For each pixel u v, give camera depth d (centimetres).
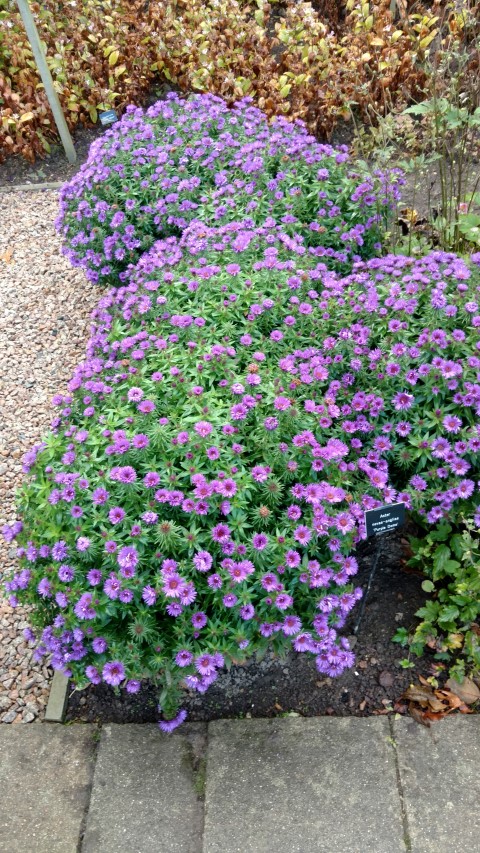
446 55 396
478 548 298
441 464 287
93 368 311
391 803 251
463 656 291
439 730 269
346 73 533
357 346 301
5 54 597
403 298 310
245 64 579
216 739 272
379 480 269
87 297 478
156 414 277
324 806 252
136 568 244
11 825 254
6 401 418
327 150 401
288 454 267
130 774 265
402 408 284
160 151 412
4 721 287
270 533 255
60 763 271
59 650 254
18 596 274
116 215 391
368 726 272
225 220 372
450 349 294
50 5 634
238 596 240
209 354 291
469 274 309
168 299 327
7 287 490
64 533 256
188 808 255
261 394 278
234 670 292
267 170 400
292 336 310
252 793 256
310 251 356
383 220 396
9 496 369
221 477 251
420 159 394
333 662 256
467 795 252
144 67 602
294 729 273
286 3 652
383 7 580
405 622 302
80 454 275
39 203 555
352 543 262
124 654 244
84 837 250
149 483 250
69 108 585
